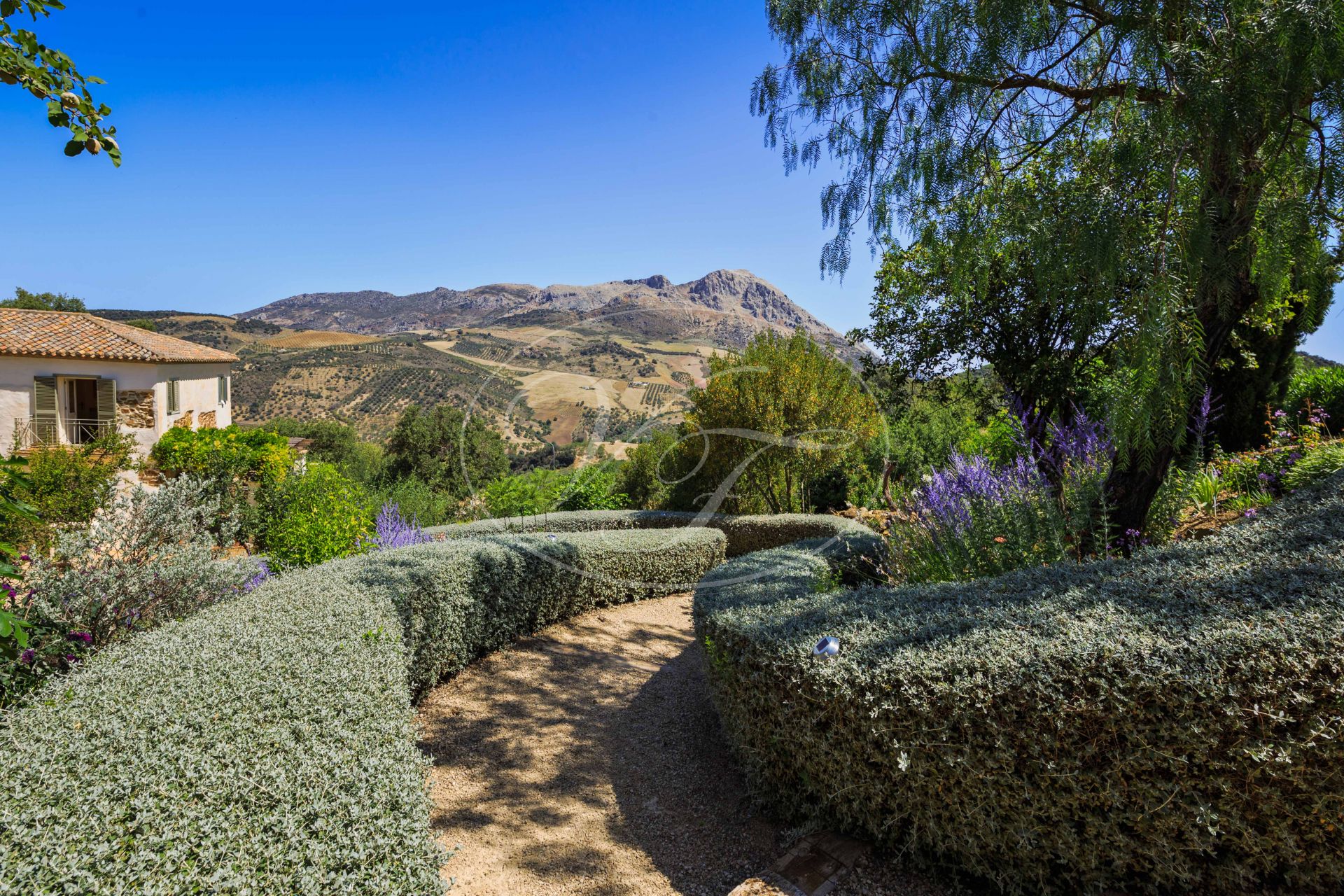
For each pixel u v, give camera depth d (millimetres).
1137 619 2350
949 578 4125
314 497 6758
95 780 1722
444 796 3266
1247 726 1886
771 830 2869
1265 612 2219
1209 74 2824
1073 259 3121
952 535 4152
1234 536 3281
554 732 3990
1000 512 4086
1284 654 1963
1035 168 4000
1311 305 3375
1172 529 4242
